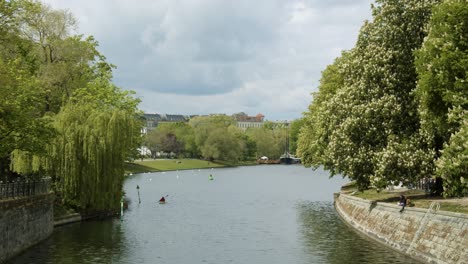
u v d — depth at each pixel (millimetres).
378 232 45625
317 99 84938
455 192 35625
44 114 59625
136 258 41156
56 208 55188
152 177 155750
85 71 70875
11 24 50875
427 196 49531
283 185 123500
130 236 50344
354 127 47750
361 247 43188
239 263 39750
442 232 35188
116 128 57875
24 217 41406
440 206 39969
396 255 39375
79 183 54969
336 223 58344
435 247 35250
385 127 46844
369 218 49625
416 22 48312
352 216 56281
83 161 55250
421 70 39656
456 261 32031
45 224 47250
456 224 33781
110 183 57125
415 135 45438
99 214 61250
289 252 43250
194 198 91438
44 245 44281
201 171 193000
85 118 57969
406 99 47531
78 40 70812
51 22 66250
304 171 195875
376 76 48250
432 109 38094
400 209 42500
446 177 34250
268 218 64562
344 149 48719
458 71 34719
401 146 44531
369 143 48375
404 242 40000
